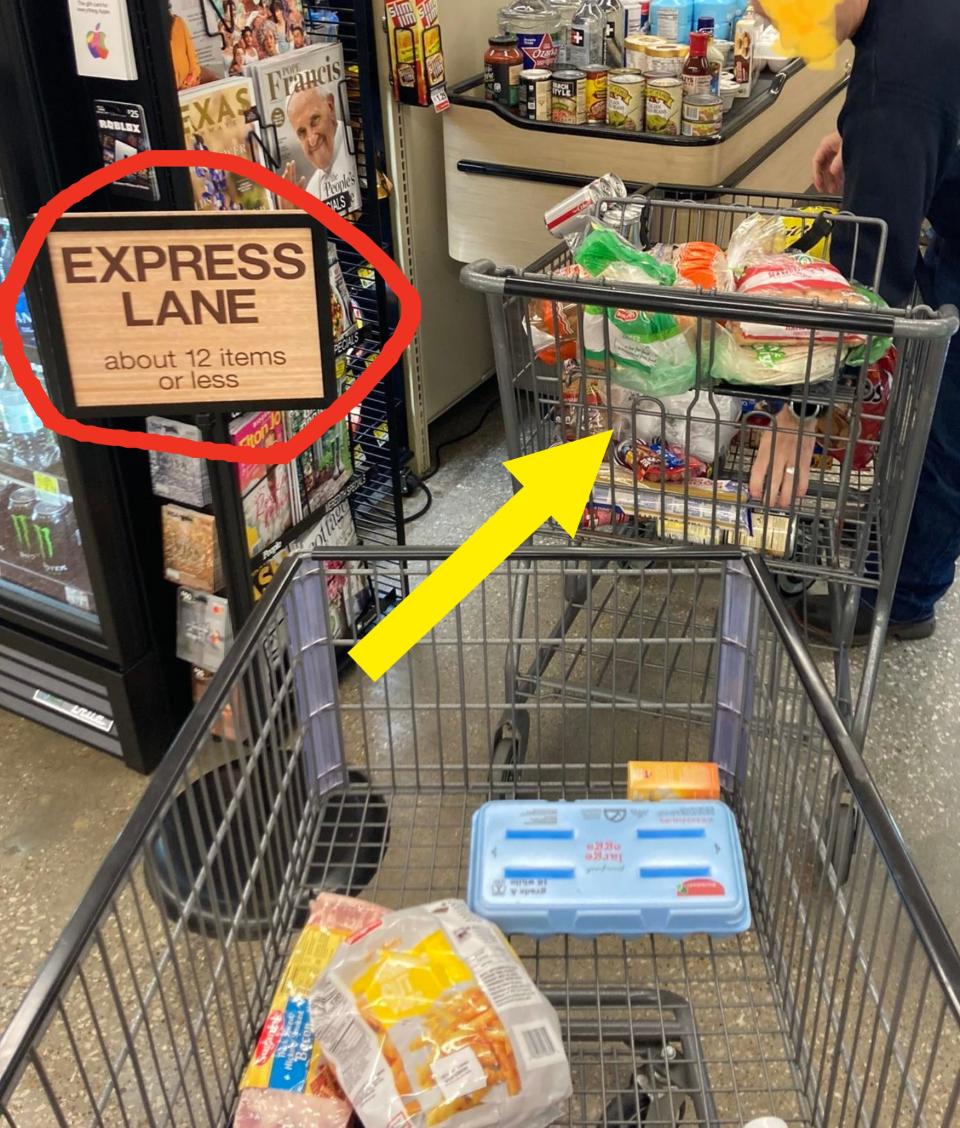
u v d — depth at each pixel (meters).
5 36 1.40
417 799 1.48
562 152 2.31
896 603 2.21
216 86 1.59
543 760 1.90
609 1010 1.29
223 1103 1.09
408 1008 1.01
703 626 2.26
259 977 1.21
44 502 1.94
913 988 1.50
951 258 1.89
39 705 2.05
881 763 1.95
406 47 2.23
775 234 1.74
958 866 1.75
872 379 1.51
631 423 1.51
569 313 1.54
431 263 2.66
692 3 2.40
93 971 1.56
